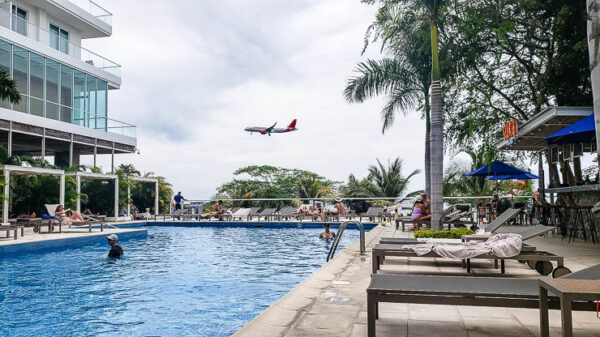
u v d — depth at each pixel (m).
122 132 24.55
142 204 24.92
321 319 3.57
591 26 2.94
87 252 10.59
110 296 5.88
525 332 3.28
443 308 3.98
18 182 18.12
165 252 10.68
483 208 16.44
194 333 4.32
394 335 3.21
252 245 12.30
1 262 9.00
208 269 8.11
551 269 5.47
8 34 18.62
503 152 16.41
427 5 9.64
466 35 13.17
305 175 36.25
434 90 9.40
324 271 5.83
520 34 13.88
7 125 18.11
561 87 12.05
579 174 12.52
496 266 6.07
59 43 22.95
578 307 2.73
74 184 19.45
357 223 7.73
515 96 15.45
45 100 20.31
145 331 4.38
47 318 4.84
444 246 5.46
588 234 9.84
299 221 19.84
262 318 3.59
